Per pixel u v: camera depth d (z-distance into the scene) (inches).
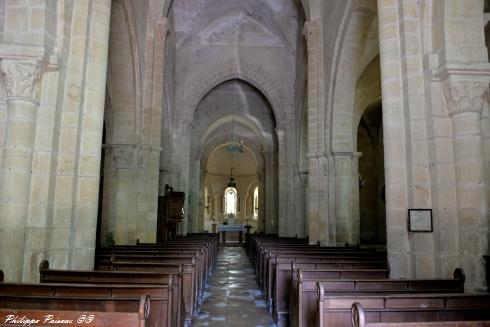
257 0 931.3
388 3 323.0
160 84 633.6
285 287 326.0
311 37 664.4
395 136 309.0
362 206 1058.1
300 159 984.3
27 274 270.4
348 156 601.6
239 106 1289.4
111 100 581.6
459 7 290.4
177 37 1007.6
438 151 289.4
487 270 267.3
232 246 1315.2
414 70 305.9
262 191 1561.3
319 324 184.2
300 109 953.5
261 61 1040.2
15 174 269.1
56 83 290.4
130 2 517.0
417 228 289.0
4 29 280.1
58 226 289.6
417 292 235.8
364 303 184.4
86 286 189.5
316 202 632.4
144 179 613.3
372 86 770.8
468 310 187.0
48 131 285.9
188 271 317.1
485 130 287.7
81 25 310.3
